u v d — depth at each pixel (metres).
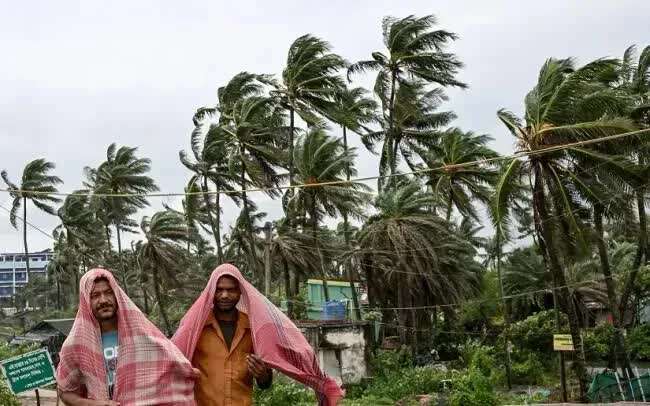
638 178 22.95
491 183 40.91
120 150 52.03
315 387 4.31
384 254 36.16
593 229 26.72
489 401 23.00
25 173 57.59
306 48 39.56
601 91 22.30
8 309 102.31
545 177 23.95
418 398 26.70
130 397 3.75
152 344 3.84
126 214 57.69
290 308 38.06
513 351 37.84
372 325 35.19
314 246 42.47
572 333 25.59
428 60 40.00
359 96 48.84
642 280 39.75
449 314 41.78
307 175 38.62
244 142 39.03
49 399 25.31
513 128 24.06
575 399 27.81
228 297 4.21
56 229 79.25
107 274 3.94
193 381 3.92
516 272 48.38
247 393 4.21
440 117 44.56
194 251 74.50
